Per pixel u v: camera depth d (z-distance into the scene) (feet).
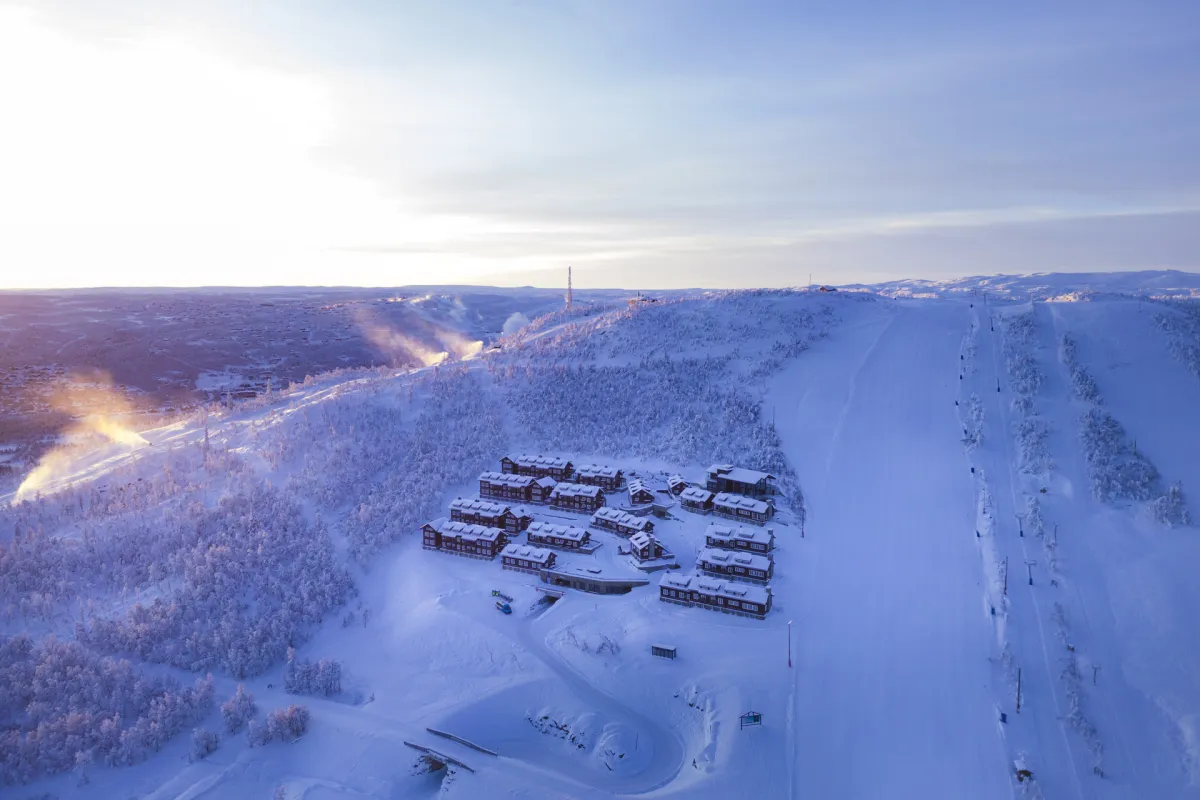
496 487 419.95
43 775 245.86
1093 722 225.35
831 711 232.94
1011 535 320.70
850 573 309.63
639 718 246.88
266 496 396.57
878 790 204.13
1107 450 360.28
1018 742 216.54
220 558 341.41
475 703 260.42
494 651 287.28
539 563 339.36
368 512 388.37
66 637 309.22
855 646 263.29
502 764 230.07
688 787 211.61
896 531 335.26
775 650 263.29
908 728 224.53
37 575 339.36
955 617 275.39
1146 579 280.51
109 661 281.74
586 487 400.67
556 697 258.16
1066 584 286.66
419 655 297.33
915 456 394.32
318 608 328.08
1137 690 238.27
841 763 213.66
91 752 247.29
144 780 242.78
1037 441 380.58
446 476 435.53
